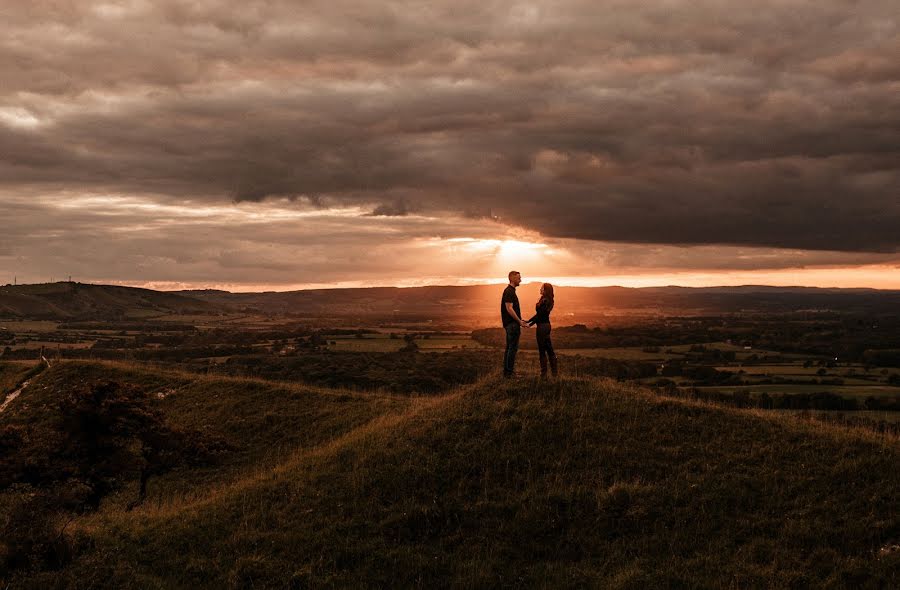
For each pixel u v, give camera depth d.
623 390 21.97
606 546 15.34
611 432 19.19
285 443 27.36
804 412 22.42
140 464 21.55
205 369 59.31
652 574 14.16
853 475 16.31
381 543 15.89
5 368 43.31
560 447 18.72
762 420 19.55
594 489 17.00
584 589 14.12
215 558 15.75
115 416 21.31
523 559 15.29
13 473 19.38
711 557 14.48
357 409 29.30
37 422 32.72
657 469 17.55
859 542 14.26
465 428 19.80
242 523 17.09
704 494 16.34
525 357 65.88
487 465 18.30
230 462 26.22
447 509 16.83
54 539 15.53
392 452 19.31
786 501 15.86
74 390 21.61
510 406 20.58
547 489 17.16
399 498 17.44
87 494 20.14
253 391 33.28
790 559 14.09
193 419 31.12
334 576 14.88
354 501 17.44
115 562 15.64
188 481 24.94
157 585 14.70
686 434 19.05
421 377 53.47
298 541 16.12
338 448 21.02
